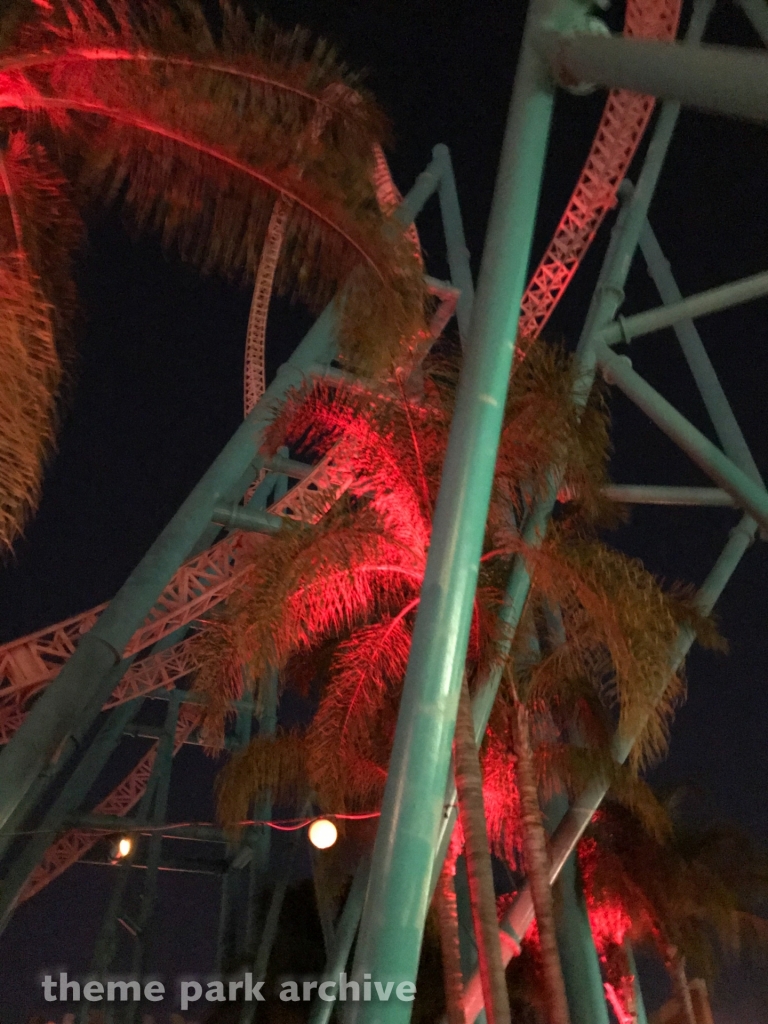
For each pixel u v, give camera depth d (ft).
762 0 48.24
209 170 22.47
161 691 95.91
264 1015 69.51
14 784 38.83
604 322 50.60
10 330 17.01
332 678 38.60
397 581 34.06
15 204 21.18
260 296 89.86
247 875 98.43
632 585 32.01
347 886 66.49
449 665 18.56
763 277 51.49
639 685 30.86
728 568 51.75
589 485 34.09
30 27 20.84
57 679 42.32
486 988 26.63
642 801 42.42
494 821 39.81
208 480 51.70
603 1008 47.80
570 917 50.11
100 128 22.66
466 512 19.75
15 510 16.46
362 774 42.47
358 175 21.98
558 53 21.13
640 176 55.67
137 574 46.98
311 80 22.72
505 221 21.84
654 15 48.34
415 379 32.48
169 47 21.56
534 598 37.96
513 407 32.83
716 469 46.29
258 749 41.60
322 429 32.37
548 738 44.21
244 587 32.53
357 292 22.48
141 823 85.61
